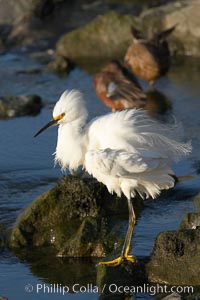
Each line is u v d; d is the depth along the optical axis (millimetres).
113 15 25484
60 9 28531
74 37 25500
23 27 27500
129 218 12398
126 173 11852
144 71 21609
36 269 12188
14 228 13055
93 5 29453
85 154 12445
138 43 21984
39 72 23672
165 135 12219
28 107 20281
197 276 11117
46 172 16078
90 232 12531
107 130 12328
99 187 13484
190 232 11391
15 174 16016
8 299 11352
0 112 20062
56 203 13242
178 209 13961
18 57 25438
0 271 12156
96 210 13398
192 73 23094
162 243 11375
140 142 12102
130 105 19562
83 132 12797
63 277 11906
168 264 11297
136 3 29484
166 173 12117
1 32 27312
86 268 12133
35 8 27844
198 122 18703
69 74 23531
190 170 15758
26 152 17344
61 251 12477
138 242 12695
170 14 25203
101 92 20141
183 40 24844
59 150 13109
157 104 20344
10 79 23000
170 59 23281
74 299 11289
